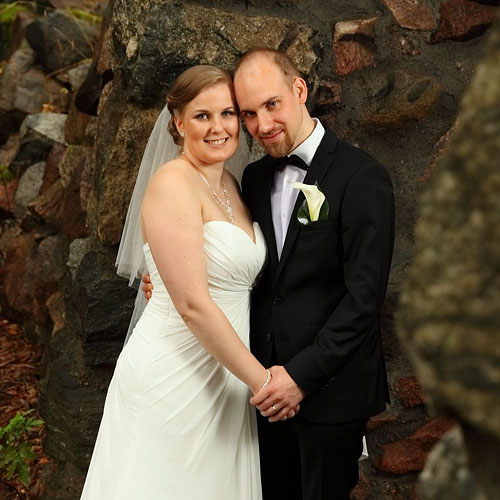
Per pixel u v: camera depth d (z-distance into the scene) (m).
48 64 5.00
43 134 4.63
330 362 2.27
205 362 2.38
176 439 2.37
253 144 2.84
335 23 2.93
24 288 4.25
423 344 1.03
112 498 2.38
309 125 2.41
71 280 3.35
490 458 1.02
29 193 4.59
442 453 1.11
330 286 2.39
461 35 2.92
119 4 2.94
